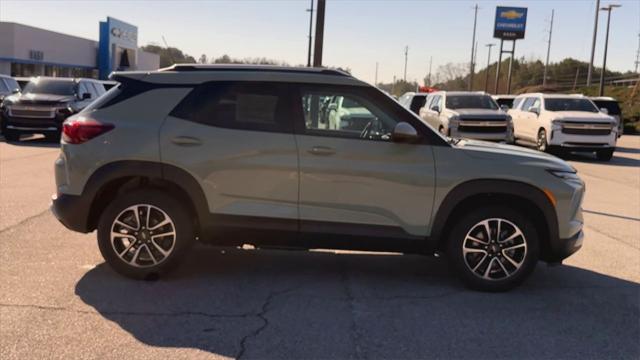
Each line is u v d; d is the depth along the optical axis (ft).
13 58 132.77
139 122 17.37
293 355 13.17
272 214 17.29
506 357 13.41
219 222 17.33
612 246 24.20
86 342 13.50
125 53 187.62
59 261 19.29
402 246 17.51
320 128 17.38
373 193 17.19
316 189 17.19
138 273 17.54
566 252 17.69
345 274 19.12
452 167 17.20
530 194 17.24
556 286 18.65
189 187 17.21
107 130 17.30
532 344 14.14
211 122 17.37
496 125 58.13
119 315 15.10
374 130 17.49
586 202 35.17
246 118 17.40
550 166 17.44
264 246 17.76
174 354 13.06
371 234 17.29
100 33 174.40
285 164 17.12
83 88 64.90
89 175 17.28
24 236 22.18
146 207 17.30
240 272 18.92
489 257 17.52
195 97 17.53
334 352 13.38
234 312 15.56
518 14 228.02
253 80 17.53
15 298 15.97
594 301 17.29
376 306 16.30
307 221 17.29
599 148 59.16
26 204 27.78
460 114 58.59
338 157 17.12
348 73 18.17
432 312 15.98
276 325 14.78
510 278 17.54
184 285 17.51
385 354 13.37
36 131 58.39
